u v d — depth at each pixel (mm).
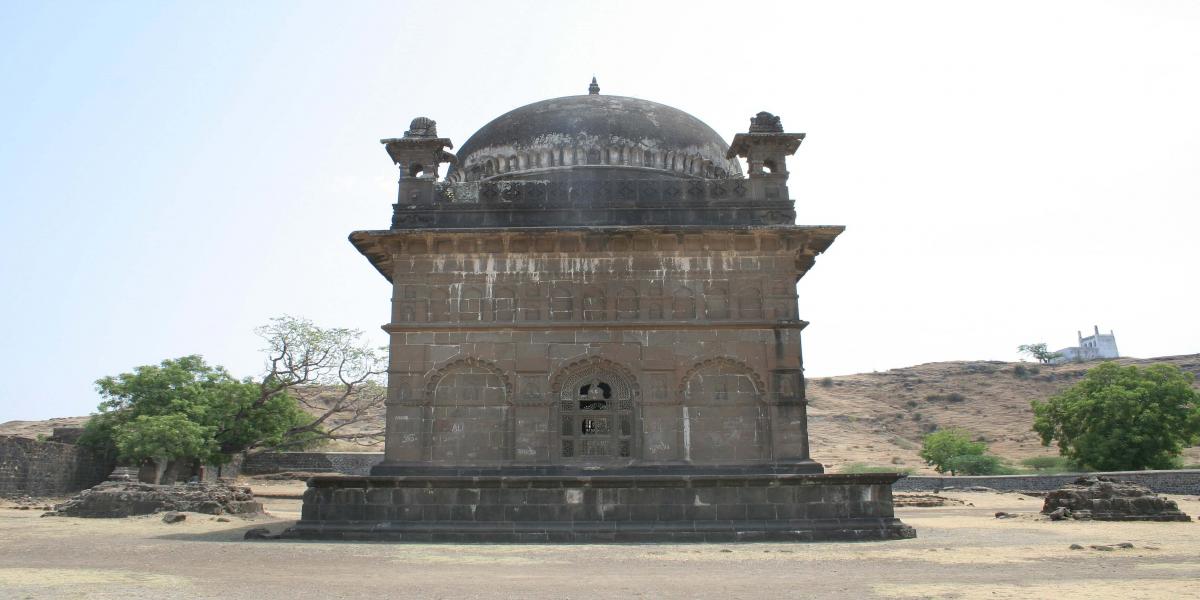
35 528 24344
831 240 23547
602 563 15766
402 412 22109
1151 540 19984
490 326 22531
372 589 12195
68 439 54406
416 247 23172
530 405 22094
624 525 20531
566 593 11867
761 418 22172
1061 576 13531
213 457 50906
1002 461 76188
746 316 22734
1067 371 114438
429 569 14750
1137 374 57969
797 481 20953
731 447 21969
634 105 28438
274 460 62781
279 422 54906
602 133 27172
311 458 62781
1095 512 27141
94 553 17203
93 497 29141
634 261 23047
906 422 105312
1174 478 44406
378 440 66562
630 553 17562
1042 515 29531
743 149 24688
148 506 29031
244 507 30516
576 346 22500
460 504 20828
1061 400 60000
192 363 53281
